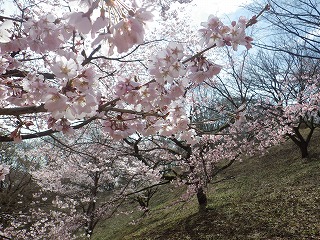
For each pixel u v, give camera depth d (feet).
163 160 31.58
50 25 5.93
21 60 9.17
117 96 6.70
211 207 32.81
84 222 34.12
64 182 49.01
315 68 37.99
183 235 27.78
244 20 6.56
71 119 5.57
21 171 46.03
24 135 7.86
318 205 25.70
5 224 33.06
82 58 5.48
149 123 7.99
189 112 31.45
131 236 34.37
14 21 6.46
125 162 39.24
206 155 31.53
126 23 4.28
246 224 25.99
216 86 34.50
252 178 42.88
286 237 21.57
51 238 33.65
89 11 4.10
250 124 34.27
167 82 6.59
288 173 39.50
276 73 42.57
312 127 45.29
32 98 7.00
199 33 6.60
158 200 52.26
